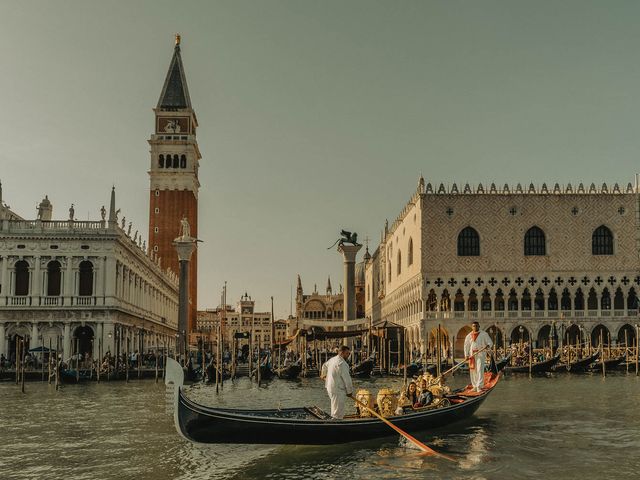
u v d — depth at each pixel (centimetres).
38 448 2809
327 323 10856
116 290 8494
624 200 10131
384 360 8644
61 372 6488
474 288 10062
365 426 2614
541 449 2703
